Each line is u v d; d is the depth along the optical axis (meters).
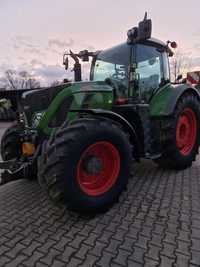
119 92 4.40
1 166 3.67
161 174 4.82
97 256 2.59
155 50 4.84
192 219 3.20
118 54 4.61
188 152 5.14
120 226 3.11
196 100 5.32
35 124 3.83
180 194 3.93
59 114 3.67
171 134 4.71
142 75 4.59
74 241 2.84
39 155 3.53
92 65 5.14
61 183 3.09
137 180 4.53
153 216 3.30
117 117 3.68
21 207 3.70
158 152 4.71
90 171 3.38
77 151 3.15
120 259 2.53
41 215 3.44
